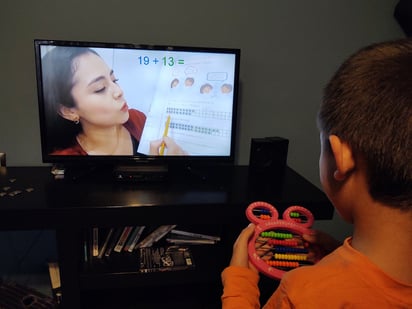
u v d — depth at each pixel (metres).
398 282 0.45
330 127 0.50
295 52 1.62
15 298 1.39
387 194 0.45
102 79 1.31
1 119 1.47
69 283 1.21
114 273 1.24
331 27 1.62
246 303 0.63
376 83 0.44
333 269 0.49
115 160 1.40
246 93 1.64
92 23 1.43
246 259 0.78
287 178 1.50
